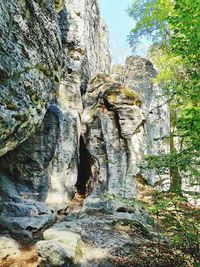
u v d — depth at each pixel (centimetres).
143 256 819
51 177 1227
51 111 1232
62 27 1712
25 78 843
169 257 793
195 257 736
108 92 1458
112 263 787
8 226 960
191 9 695
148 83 2523
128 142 1344
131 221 1074
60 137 1259
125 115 1379
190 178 766
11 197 1062
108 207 1202
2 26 731
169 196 777
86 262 788
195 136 725
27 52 844
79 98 1566
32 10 873
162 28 1753
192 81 802
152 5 1698
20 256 832
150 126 2309
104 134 1372
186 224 753
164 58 1627
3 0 740
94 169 1356
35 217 1030
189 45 745
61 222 1059
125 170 1312
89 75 1898
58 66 1093
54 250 753
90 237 928
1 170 1145
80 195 1422
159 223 1059
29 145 1156
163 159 752
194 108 727
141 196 1470
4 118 764
